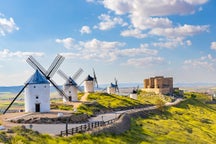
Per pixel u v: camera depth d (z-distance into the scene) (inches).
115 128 2979.8
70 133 2422.5
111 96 6240.2
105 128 2817.4
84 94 6205.7
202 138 3951.8
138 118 4379.9
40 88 3523.6
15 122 3002.0
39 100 3518.7
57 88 4475.9
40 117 3093.0
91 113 4126.5
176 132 3875.5
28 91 3523.6
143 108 5595.5
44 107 3535.9
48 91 3580.2
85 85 6456.7
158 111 5472.4
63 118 3125.0
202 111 7150.6
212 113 7165.4
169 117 5270.7
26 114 3331.7
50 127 2763.3
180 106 7121.1
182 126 4490.7
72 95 5172.2
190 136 3855.8
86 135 2474.2
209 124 5447.8
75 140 2292.1
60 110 3757.4
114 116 3937.0
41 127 2760.8
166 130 3853.3
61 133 2322.8
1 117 3240.7
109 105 5103.3
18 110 4033.0
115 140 2659.9
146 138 3129.9
